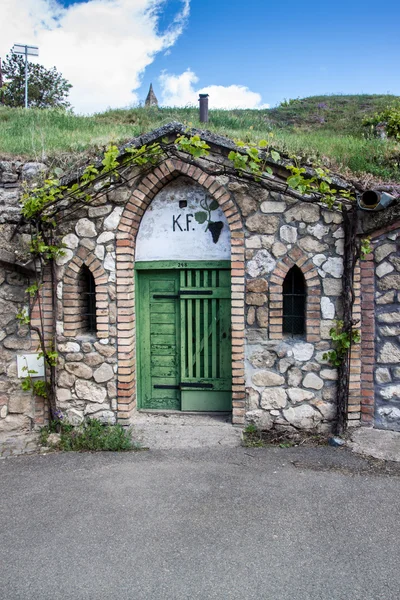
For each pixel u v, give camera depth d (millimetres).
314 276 5816
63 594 3258
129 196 6059
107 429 6059
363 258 5676
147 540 3852
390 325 5805
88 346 6211
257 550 3693
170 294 6590
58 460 5484
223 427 6074
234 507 4328
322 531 3930
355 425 5945
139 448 5715
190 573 3445
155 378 6703
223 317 6480
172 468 5164
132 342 6316
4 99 30438
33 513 4305
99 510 4332
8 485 4875
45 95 33938
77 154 7352
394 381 5848
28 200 5832
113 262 6125
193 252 6379
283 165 5684
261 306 5922
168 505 4391
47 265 6230
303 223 5797
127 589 3293
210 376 6570
